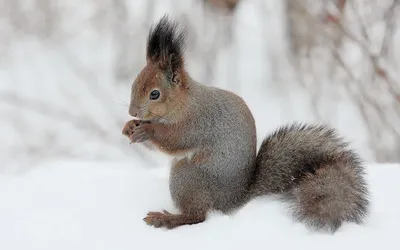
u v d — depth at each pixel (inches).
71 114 637.3
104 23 786.2
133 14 753.0
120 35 732.7
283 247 252.4
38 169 390.3
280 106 627.5
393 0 588.1
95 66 727.1
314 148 299.1
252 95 660.7
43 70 724.7
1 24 789.2
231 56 701.3
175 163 299.9
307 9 642.2
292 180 295.9
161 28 299.9
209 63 669.9
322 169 283.7
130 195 310.2
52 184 330.6
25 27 789.9
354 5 584.1
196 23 690.8
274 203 287.1
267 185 299.1
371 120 553.6
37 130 614.9
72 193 315.6
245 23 732.7
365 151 547.2
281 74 671.1
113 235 272.2
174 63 297.1
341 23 565.6
